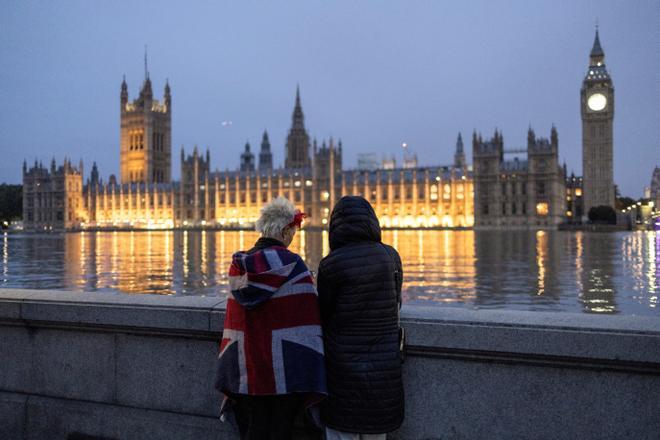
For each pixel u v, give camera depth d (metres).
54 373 7.19
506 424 5.63
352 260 5.27
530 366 5.55
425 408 5.88
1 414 7.29
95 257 52.75
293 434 6.13
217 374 5.46
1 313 7.26
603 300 23.55
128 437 6.75
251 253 5.41
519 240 89.19
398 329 5.38
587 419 5.39
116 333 6.93
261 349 5.24
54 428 7.07
